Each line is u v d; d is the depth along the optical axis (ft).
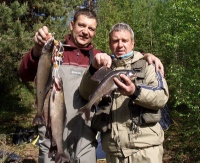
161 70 11.78
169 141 31.94
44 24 39.81
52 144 10.52
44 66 10.07
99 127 11.78
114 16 60.03
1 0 36.76
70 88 12.52
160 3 54.80
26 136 33.01
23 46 33.76
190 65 28.48
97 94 10.66
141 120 11.23
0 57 36.01
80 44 12.97
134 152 11.35
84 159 12.28
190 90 27.14
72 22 13.50
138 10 60.64
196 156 28.12
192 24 27.53
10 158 24.81
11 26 33.01
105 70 10.91
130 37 12.10
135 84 10.82
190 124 28.66
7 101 48.52
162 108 11.84
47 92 10.30
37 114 10.27
